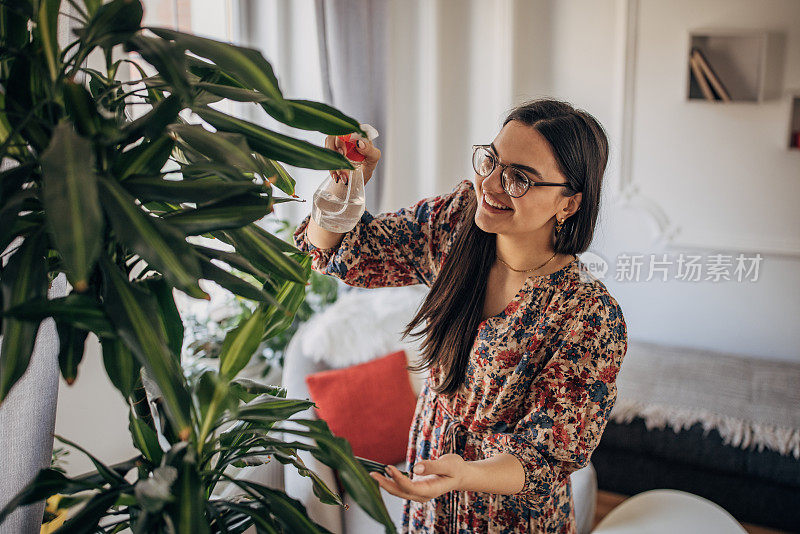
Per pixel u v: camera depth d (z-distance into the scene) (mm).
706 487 2291
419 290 2768
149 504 631
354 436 2023
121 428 1759
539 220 1011
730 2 2740
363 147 1003
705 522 1854
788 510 2189
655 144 2939
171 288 771
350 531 1835
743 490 2236
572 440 1005
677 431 2299
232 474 1938
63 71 677
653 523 1854
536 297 1073
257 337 791
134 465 823
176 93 664
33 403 839
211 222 681
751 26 2732
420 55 3070
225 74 810
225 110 2395
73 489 724
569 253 1089
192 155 814
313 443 1836
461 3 3045
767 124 2779
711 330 3016
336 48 2521
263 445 849
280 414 812
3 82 682
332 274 1190
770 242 2852
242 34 2617
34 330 605
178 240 619
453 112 3152
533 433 1012
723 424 2270
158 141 712
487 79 3072
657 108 2906
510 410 1109
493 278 1129
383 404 2084
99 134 655
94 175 582
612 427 2385
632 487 2406
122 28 653
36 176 682
